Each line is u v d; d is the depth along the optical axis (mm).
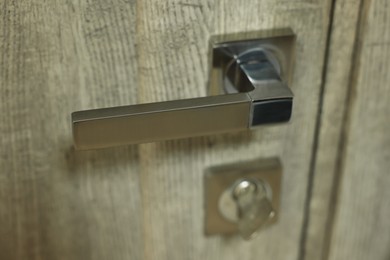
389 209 787
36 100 622
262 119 592
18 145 641
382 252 824
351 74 675
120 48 609
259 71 619
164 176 695
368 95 690
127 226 719
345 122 705
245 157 706
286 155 716
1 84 604
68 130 646
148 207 712
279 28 632
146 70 625
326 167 736
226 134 684
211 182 705
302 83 671
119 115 565
